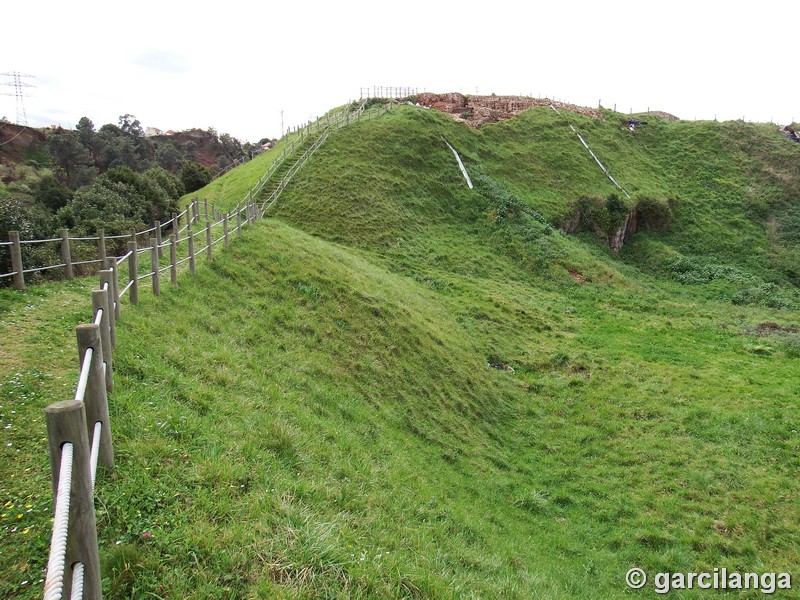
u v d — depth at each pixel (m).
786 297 34.16
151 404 6.57
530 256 31.50
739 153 54.19
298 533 5.11
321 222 29.36
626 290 30.33
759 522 10.21
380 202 32.38
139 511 4.72
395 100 52.84
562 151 47.44
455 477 10.43
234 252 15.84
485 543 8.08
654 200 43.19
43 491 4.71
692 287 35.09
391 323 15.92
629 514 10.76
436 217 33.78
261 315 12.77
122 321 8.75
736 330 24.36
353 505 6.59
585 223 40.09
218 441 6.34
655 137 56.91
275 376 10.13
